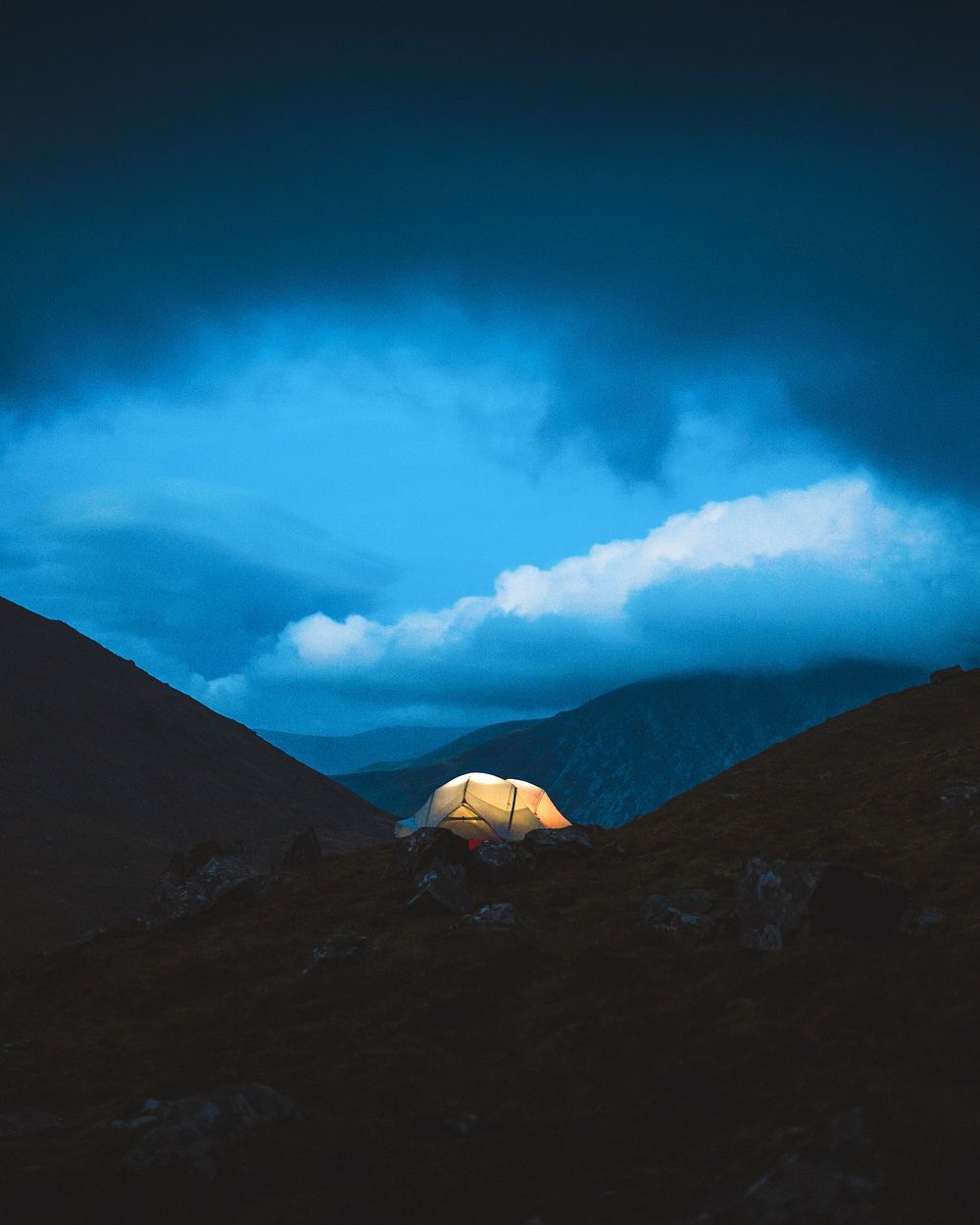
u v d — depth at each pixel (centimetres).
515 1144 866
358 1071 1092
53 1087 1140
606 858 2212
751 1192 628
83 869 4716
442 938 1669
